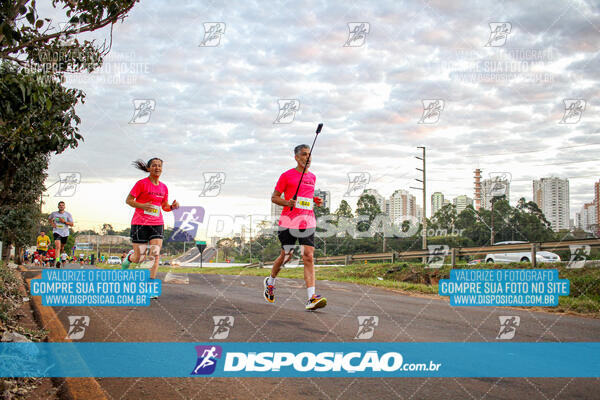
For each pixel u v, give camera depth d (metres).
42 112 4.41
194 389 2.37
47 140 4.53
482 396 2.33
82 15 4.02
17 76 3.95
